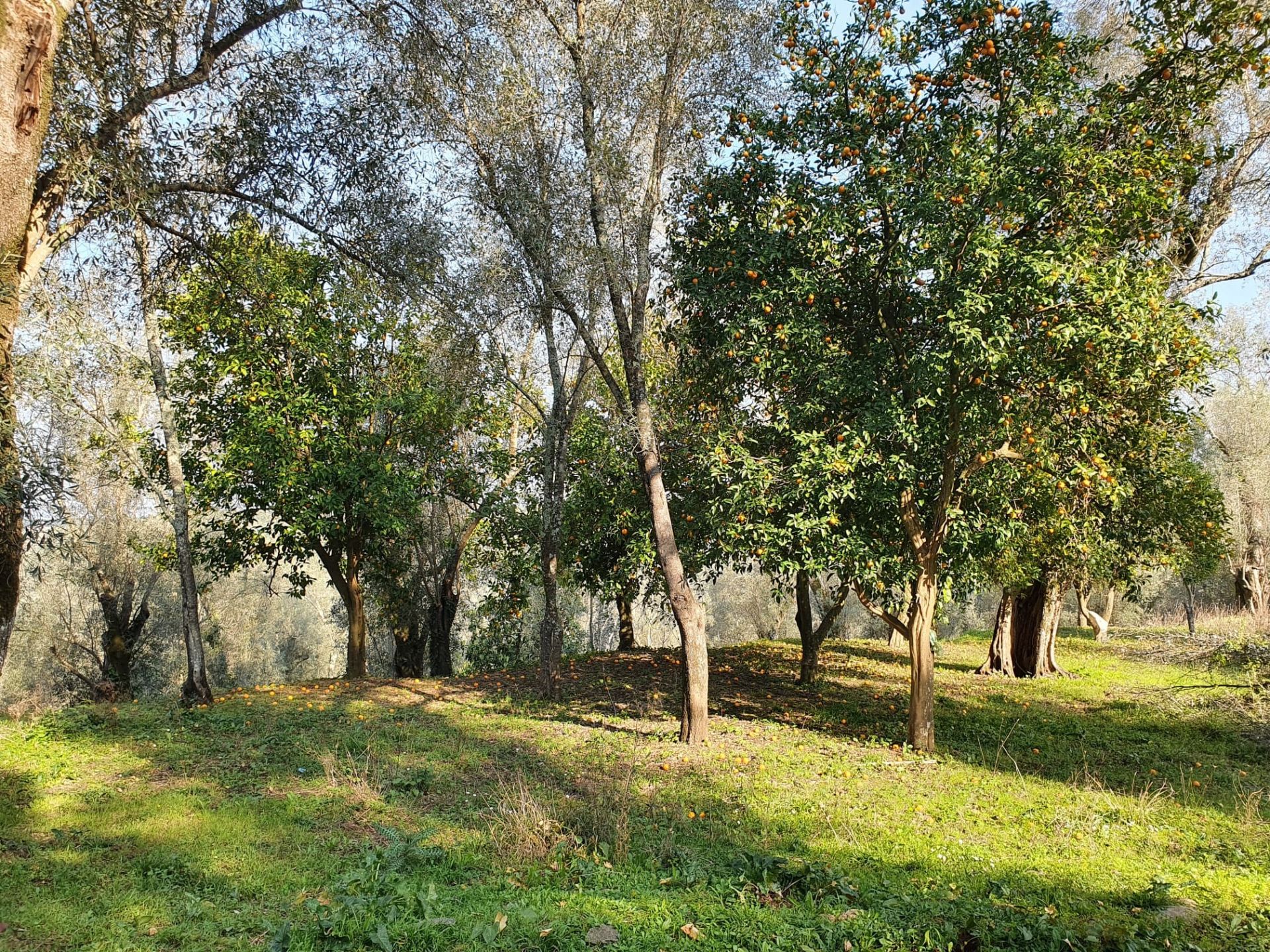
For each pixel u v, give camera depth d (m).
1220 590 30.20
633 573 15.20
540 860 6.25
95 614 24.06
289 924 4.54
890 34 9.20
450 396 14.53
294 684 16.05
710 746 10.49
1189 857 6.61
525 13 11.10
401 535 17.23
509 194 11.34
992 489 10.23
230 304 13.68
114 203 7.53
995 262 8.12
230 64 8.80
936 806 8.10
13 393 6.04
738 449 10.22
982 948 4.60
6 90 5.53
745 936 4.64
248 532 16.22
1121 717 12.57
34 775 8.13
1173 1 9.14
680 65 11.28
